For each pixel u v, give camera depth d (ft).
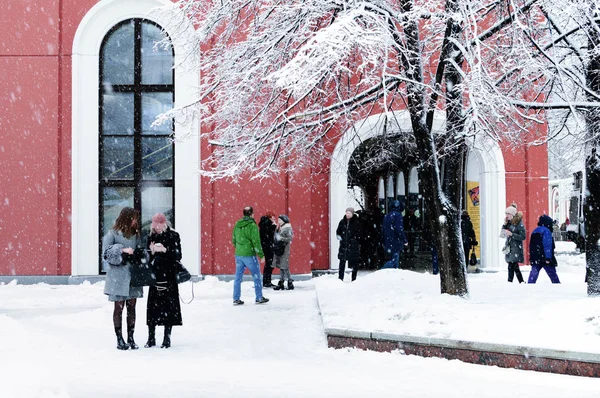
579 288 42.75
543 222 49.34
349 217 55.83
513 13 33.83
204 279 61.31
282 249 55.52
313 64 29.37
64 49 62.49
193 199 61.52
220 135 43.93
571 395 20.08
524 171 68.74
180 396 19.51
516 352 24.52
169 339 30.73
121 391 20.13
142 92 62.54
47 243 61.26
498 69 39.86
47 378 19.72
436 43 40.86
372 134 51.55
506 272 67.15
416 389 20.89
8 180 61.57
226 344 31.53
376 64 30.17
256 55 38.75
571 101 36.01
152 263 30.68
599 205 37.14
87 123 61.93
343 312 34.53
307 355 28.43
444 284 36.45
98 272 61.36
